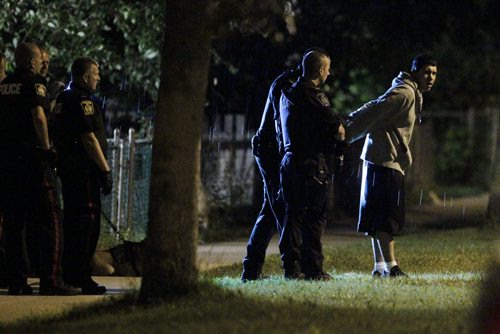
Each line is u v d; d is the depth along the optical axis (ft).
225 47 150.10
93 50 124.67
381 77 181.37
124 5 123.44
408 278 80.84
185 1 64.90
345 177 157.17
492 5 189.06
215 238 125.90
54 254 75.51
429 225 144.87
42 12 120.78
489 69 210.18
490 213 138.10
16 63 75.46
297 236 81.61
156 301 65.05
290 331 55.47
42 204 75.05
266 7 67.56
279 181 82.23
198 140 66.03
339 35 171.83
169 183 65.41
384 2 175.01
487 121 216.54
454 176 220.64
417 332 54.80
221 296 66.33
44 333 58.95
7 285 81.00
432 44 183.62
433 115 206.59
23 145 74.54
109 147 116.67
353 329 55.88
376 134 83.30
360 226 84.07
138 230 122.62
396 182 83.30
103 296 75.15
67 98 76.13
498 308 42.34
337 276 84.89
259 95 156.25
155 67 130.62
